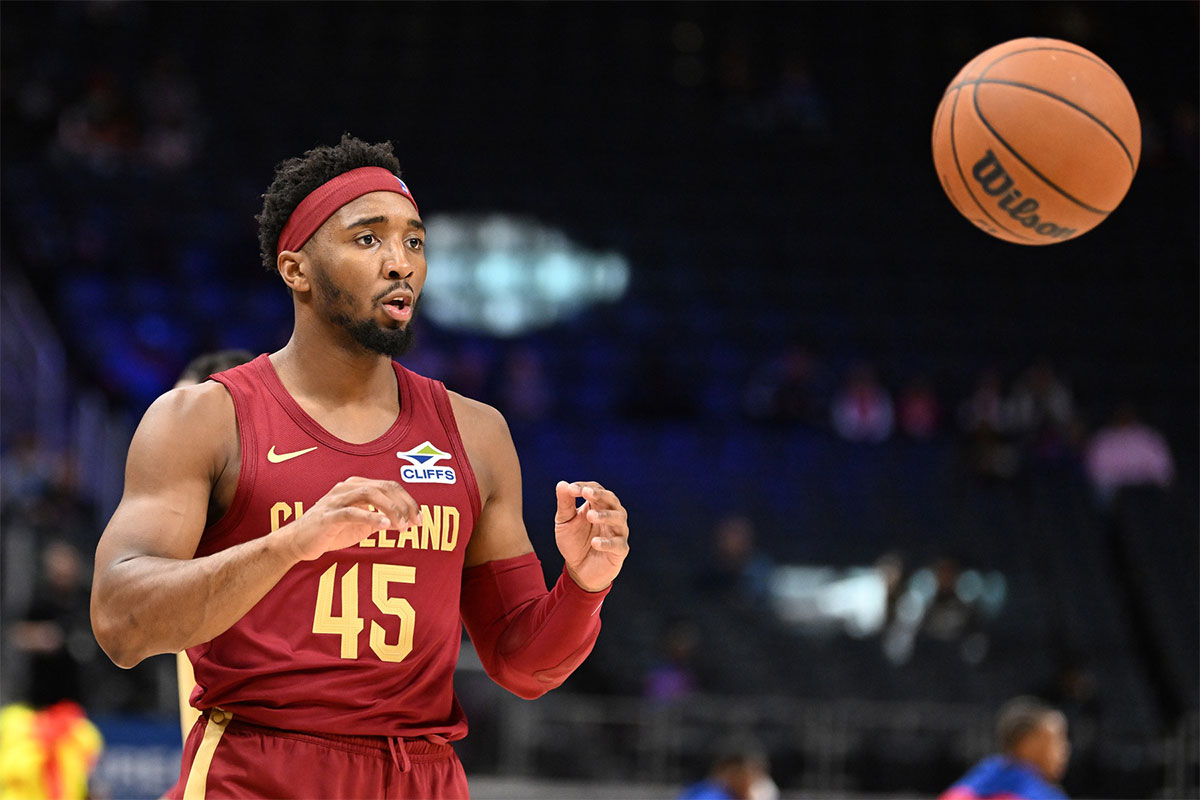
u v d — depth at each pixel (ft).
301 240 28.91
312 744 26.84
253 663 26.96
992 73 37.11
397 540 28.02
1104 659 145.07
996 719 127.85
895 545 161.48
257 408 28.53
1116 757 128.26
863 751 126.62
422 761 28.02
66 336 161.38
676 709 125.29
